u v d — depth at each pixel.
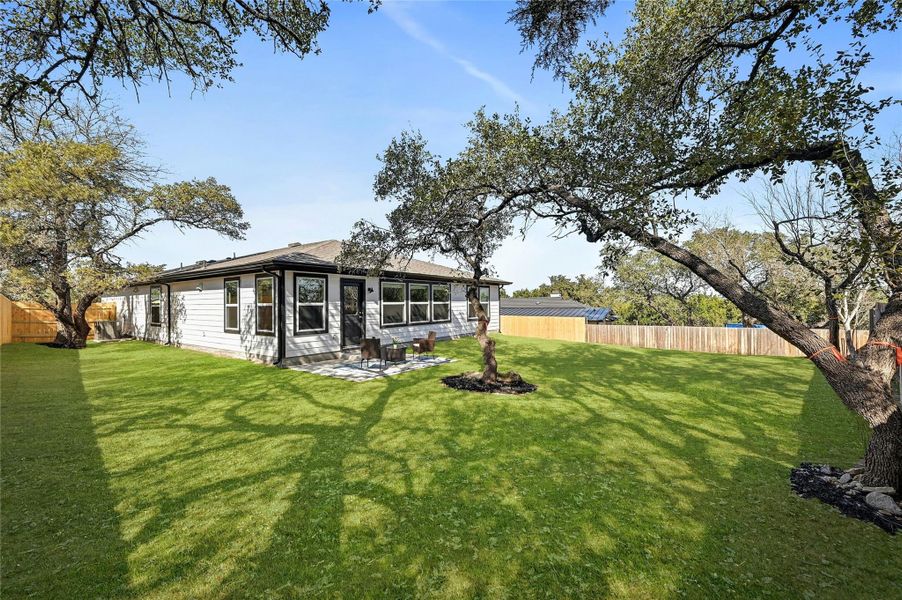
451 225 7.16
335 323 11.39
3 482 3.61
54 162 11.34
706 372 9.87
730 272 15.88
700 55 4.77
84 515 3.06
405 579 2.41
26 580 2.34
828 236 4.30
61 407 6.20
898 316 3.61
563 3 4.82
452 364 10.57
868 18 3.43
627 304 27.70
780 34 4.05
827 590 2.30
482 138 6.22
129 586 2.31
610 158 5.06
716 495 3.44
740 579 2.40
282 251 13.53
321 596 2.27
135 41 4.84
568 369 10.10
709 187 4.70
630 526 2.96
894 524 2.96
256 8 4.66
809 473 3.88
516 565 2.53
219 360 10.98
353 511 3.15
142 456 4.24
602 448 4.55
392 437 4.90
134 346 14.35
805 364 11.43
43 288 12.94
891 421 3.38
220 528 2.91
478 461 4.16
